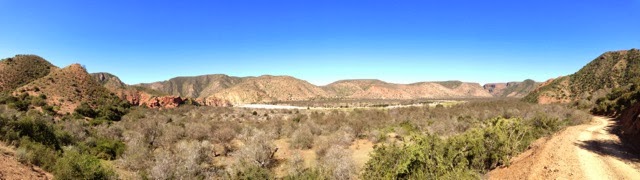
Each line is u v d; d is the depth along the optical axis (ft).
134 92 343.87
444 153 55.01
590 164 49.60
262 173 61.82
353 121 168.14
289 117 257.96
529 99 404.36
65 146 82.07
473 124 147.64
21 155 50.42
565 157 54.19
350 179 61.16
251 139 105.09
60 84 247.70
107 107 227.40
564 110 182.50
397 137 132.26
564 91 352.90
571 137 79.10
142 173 64.54
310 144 116.37
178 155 76.59
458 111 247.29
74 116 180.55
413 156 51.21
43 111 177.06
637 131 78.07
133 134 122.72
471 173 47.73
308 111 348.18
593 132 91.20
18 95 205.16
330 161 71.31
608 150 61.57
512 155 63.93
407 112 257.55
